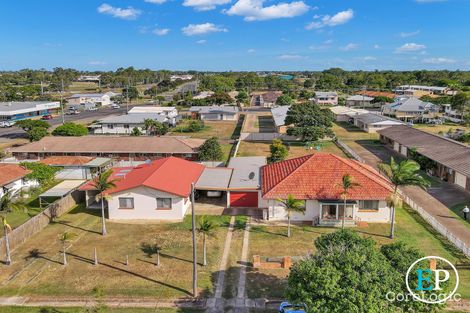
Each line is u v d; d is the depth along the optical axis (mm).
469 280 28453
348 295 19781
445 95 159250
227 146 81938
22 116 119938
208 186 44312
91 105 152500
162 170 45844
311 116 82938
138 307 26016
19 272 30656
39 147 70125
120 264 31797
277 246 34656
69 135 83062
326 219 39094
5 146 82125
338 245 24281
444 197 47312
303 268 21531
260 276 29656
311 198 39219
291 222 40125
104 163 58469
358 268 21016
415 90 173250
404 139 72438
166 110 118750
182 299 26891
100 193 41000
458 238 35844
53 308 25953
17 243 35219
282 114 107562
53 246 35188
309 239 36031
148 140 71812
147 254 33500
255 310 25625
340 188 39844
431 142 65562
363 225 39062
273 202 40219
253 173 49156
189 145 69938
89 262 32188
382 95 165750
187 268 31031
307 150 76312
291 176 41562
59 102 143625
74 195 46188
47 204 47312
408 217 41156
